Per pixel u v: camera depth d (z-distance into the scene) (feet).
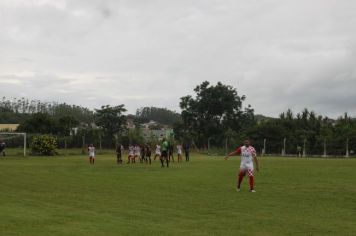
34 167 117.50
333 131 313.32
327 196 57.52
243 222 40.19
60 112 476.54
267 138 316.19
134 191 62.95
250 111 354.54
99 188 66.69
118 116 338.13
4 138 264.52
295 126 342.64
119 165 131.54
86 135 285.43
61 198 55.36
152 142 264.31
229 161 161.58
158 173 97.55
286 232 36.14
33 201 52.65
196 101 341.82
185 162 153.79
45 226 37.55
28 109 484.33
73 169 110.63
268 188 66.59
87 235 34.24
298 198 55.72
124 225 38.32
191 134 338.95
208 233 35.60
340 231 36.52
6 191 62.80
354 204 50.88
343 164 139.03
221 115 345.72
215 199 54.75
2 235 34.12
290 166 125.70
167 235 34.63
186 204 50.60
